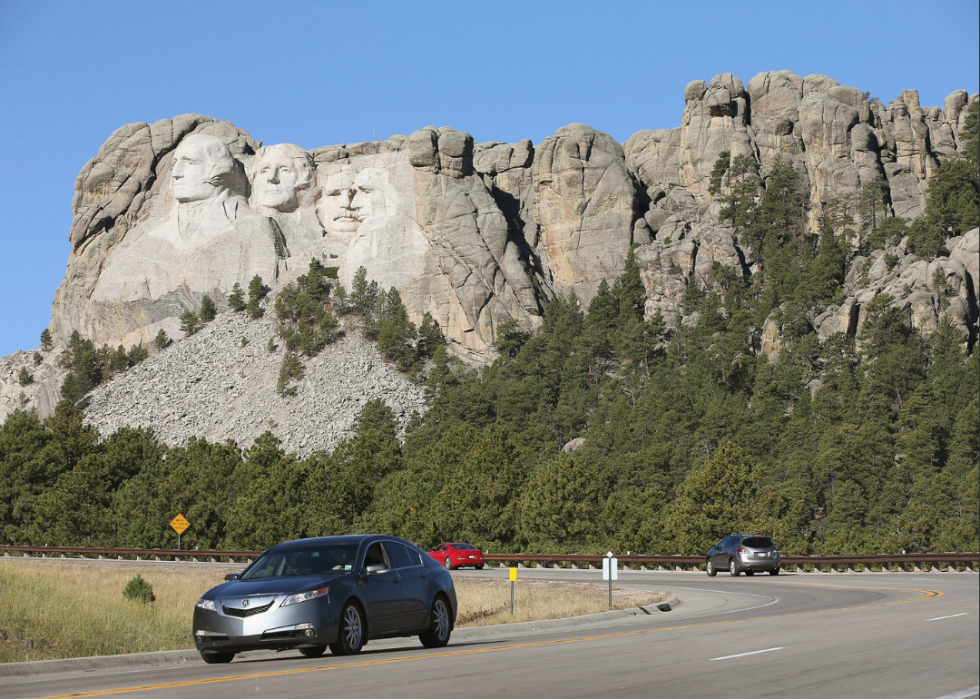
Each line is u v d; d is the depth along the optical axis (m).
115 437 119.38
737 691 13.73
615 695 13.52
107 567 73.62
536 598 39.53
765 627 23.36
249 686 14.92
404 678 15.47
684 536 88.31
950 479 126.00
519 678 15.33
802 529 114.38
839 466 132.25
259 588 18.38
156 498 99.56
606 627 26.77
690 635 22.08
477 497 96.25
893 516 122.56
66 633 24.30
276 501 92.56
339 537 20.36
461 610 34.47
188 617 29.05
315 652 20.31
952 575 50.12
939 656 17.03
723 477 97.88
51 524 102.31
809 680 14.64
